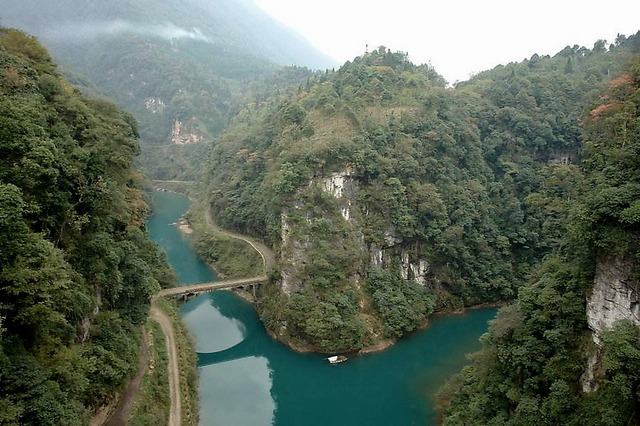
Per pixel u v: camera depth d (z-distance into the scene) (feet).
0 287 74.33
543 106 318.04
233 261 281.13
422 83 337.31
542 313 117.91
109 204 128.88
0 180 82.33
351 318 203.00
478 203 257.14
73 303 95.55
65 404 80.28
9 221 75.77
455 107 304.71
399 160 243.19
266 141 324.39
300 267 211.82
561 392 106.11
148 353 148.15
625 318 100.27
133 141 166.81
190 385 155.33
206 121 652.89
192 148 601.21
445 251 238.89
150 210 401.08
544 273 133.80
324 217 218.79
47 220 97.86
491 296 248.93
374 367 192.95
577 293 114.93
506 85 342.23
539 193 268.62
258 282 231.30
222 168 404.36
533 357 115.85
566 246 131.95
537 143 297.53
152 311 192.13
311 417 167.84
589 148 155.53
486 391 128.88
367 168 232.12
